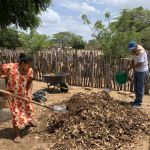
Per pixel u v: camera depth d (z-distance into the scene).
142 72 9.06
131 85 11.59
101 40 16.58
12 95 6.76
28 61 6.87
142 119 7.74
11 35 35.06
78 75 12.88
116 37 15.97
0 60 16.38
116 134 6.86
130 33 16.66
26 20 18.08
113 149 6.42
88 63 12.58
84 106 7.58
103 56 12.87
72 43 44.69
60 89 11.64
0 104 8.41
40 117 8.19
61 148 6.50
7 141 6.93
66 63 13.22
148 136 7.05
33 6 17.48
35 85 13.00
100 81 12.38
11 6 16.81
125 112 7.83
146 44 35.78
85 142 6.62
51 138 6.94
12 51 17.14
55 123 7.32
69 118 7.32
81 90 11.94
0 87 8.59
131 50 9.02
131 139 6.83
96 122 7.07
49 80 11.40
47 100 10.20
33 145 6.73
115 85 11.97
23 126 7.58
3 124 7.85
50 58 13.92
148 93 11.22
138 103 9.27
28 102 7.06
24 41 26.00
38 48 25.53
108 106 7.83
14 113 6.91
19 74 6.90
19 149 6.59
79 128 6.95
